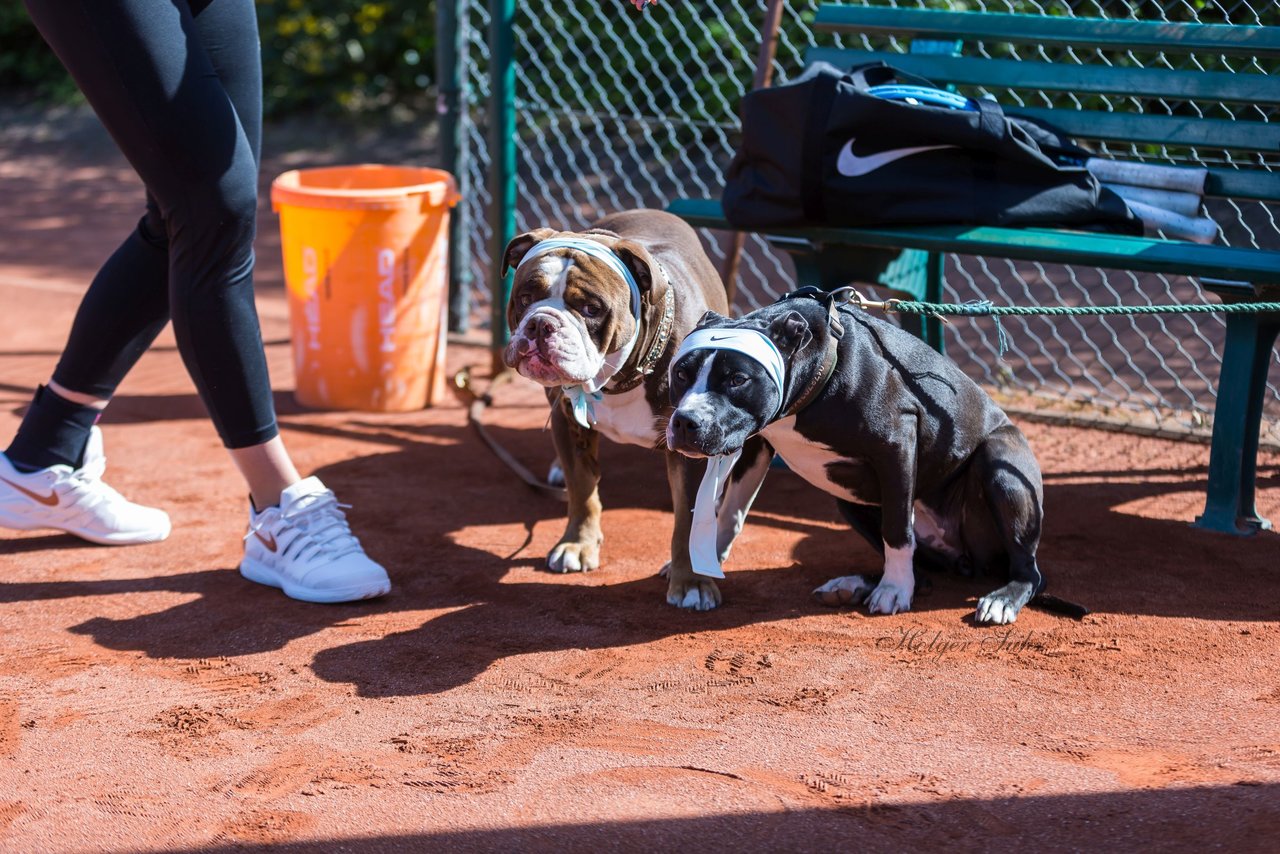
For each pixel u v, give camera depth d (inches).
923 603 174.6
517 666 156.3
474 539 198.8
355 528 202.7
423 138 544.1
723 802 124.8
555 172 382.9
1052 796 124.2
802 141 199.8
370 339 254.7
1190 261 187.0
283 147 546.6
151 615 171.3
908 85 214.4
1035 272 329.1
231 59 173.6
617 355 164.1
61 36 156.4
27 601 175.5
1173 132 213.8
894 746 135.3
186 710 145.6
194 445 240.4
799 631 165.5
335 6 582.6
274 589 180.2
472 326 320.8
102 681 152.7
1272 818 118.6
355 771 132.1
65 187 496.7
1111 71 218.5
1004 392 265.0
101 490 193.0
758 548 195.0
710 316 155.3
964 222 202.7
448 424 254.8
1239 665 153.0
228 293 170.1
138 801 127.1
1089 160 216.1
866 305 164.7
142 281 181.9
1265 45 206.5
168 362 294.0
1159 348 281.4
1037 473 174.6
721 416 143.1
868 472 170.2
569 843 118.6
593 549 189.3
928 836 118.4
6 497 189.9
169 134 159.3
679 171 433.1
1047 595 171.3
